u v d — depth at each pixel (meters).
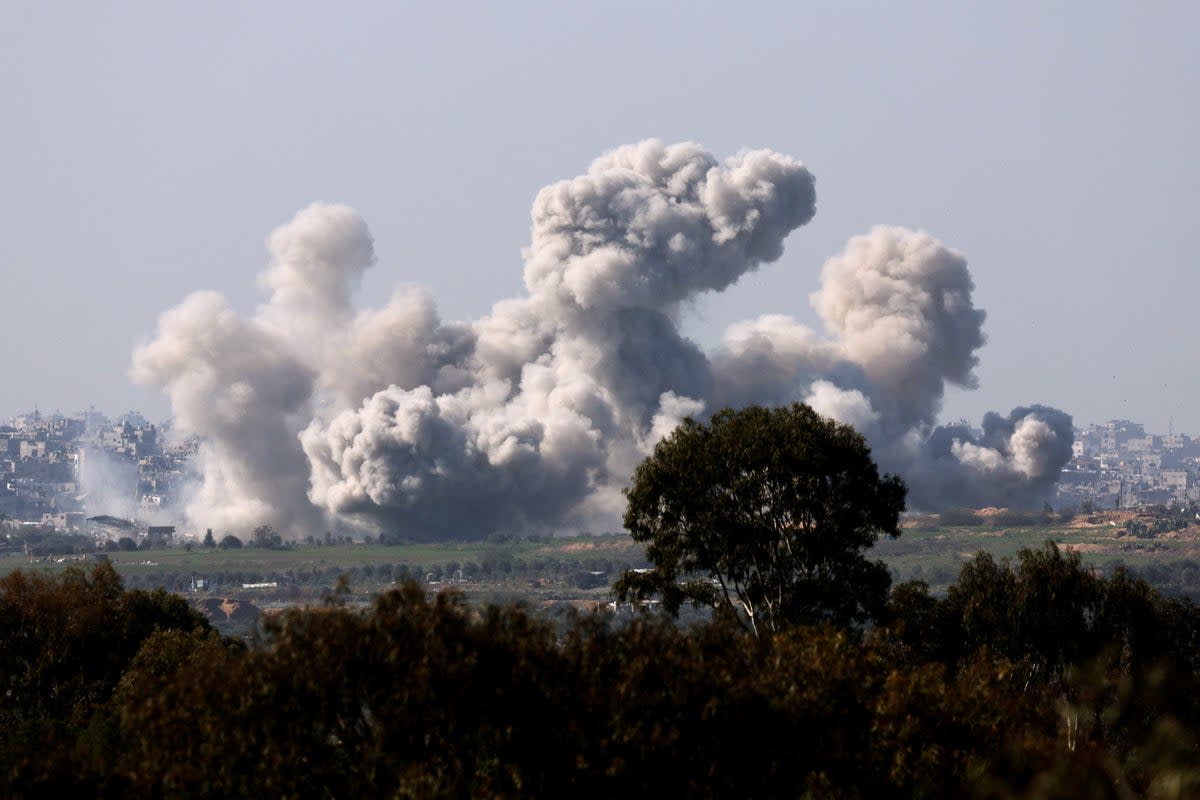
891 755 152.12
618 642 155.88
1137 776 106.62
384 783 139.38
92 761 151.12
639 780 142.50
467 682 140.12
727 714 147.88
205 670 146.75
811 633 170.75
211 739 139.00
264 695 139.62
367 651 141.25
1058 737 148.88
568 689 145.38
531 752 142.12
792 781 150.00
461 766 140.38
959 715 157.00
